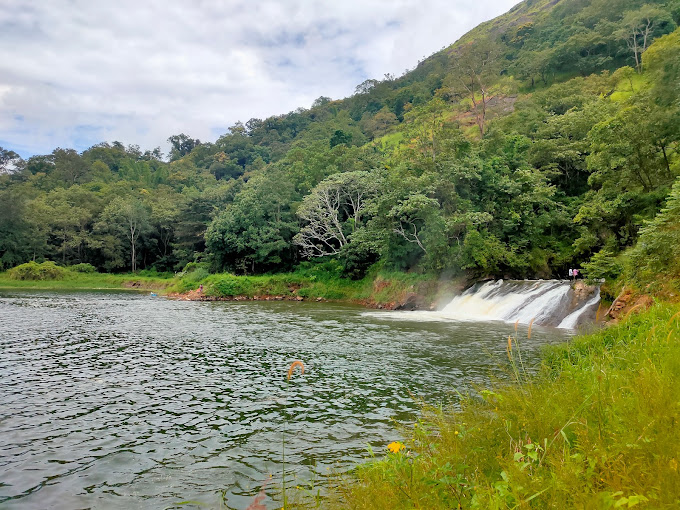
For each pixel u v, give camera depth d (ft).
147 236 267.80
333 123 364.99
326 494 20.49
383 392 39.78
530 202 118.93
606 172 90.12
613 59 253.24
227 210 200.85
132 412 34.99
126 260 262.06
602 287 76.69
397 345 62.64
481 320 92.02
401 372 46.80
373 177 171.22
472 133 230.89
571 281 87.92
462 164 126.11
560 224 118.32
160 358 54.80
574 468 10.94
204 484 23.48
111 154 521.24
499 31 457.27
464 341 65.16
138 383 43.32
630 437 11.53
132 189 361.51
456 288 117.29
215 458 26.71
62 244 247.91
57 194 284.20
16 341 65.51
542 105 212.23
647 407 12.75
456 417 22.63
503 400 19.70
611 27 259.19
